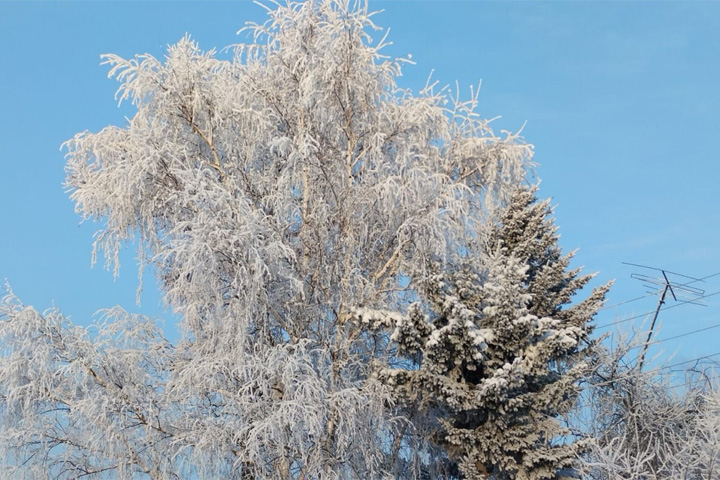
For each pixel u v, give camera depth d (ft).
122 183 54.90
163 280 61.93
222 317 51.42
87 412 49.70
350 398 50.67
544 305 66.28
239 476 50.90
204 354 54.39
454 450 54.95
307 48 59.77
